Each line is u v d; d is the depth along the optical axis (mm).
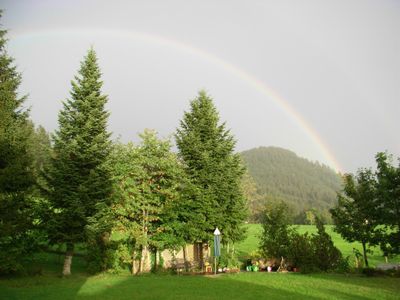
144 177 27609
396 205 23859
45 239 23984
